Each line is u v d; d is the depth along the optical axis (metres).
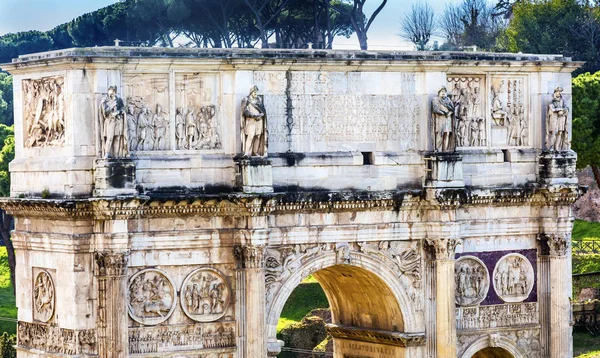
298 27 140.75
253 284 79.06
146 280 77.88
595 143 120.69
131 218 76.88
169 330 78.62
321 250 81.94
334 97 82.19
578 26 149.12
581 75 129.12
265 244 79.19
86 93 76.12
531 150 87.50
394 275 83.88
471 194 84.75
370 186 82.94
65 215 76.06
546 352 88.25
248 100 78.94
